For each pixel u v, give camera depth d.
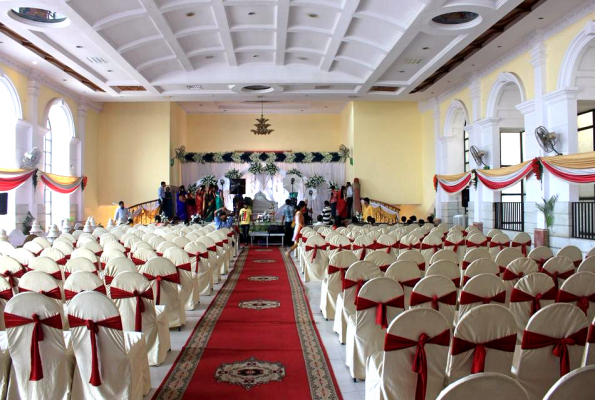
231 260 12.12
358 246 8.00
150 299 4.33
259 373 4.29
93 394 3.36
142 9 9.52
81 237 8.39
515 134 14.88
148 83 14.00
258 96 16.11
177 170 21.22
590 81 9.78
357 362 4.14
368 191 20.20
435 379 3.03
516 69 11.87
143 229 10.98
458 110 16.09
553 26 10.16
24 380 3.34
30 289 4.27
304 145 23.98
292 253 13.96
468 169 16.34
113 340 3.30
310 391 3.91
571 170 9.17
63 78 14.51
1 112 12.66
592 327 2.86
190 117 23.89
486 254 6.05
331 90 15.34
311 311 6.71
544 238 10.23
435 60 12.25
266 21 10.71
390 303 4.01
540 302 4.30
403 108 20.41
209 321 6.12
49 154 15.80
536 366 3.03
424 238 8.30
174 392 3.87
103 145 19.62
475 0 8.72
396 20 9.88
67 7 8.70
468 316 2.86
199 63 13.55
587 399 1.86
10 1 8.53
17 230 11.20
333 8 9.71
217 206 19.67
